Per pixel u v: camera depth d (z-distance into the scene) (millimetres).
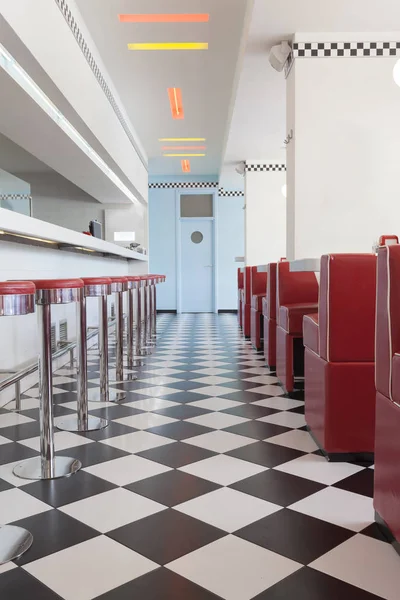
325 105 4566
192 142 9531
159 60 5848
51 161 6227
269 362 4750
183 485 2053
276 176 9133
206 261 12633
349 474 2166
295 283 4027
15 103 4066
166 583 1370
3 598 1309
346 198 4594
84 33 4945
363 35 4531
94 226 6809
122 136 7402
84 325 2908
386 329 1588
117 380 4230
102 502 1893
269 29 4434
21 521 1740
